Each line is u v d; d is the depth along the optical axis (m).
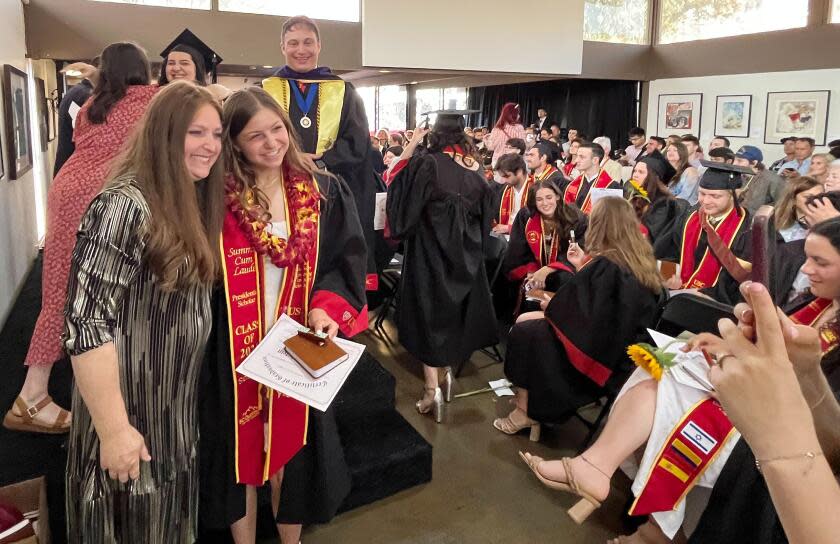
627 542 2.13
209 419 1.64
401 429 2.65
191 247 1.30
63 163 2.52
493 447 2.85
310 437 1.80
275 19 8.22
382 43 8.62
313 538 2.23
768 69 8.91
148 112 1.30
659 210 3.79
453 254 2.90
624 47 10.55
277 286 1.66
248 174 1.58
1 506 1.65
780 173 6.69
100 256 1.22
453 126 2.90
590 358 2.59
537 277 3.55
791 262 2.23
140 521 1.42
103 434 1.27
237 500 1.71
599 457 1.98
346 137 2.87
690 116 10.18
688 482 1.83
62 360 2.86
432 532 2.28
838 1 8.09
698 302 2.23
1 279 3.68
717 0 9.65
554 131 10.84
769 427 0.60
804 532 0.58
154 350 1.36
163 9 7.57
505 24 9.21
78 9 7.13
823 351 1.36
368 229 2.99
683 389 1.87
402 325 3.05
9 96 4.23
